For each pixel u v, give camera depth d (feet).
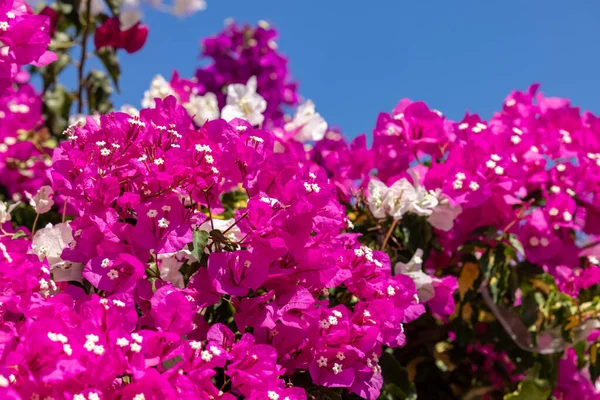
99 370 3.88
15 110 6.26
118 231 4.31
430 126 5.35
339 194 5.39
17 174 5.92
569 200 5.26
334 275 4.37
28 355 3.89
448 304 4.98
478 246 5.34
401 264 4.90
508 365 5.50
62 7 6.81
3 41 4.62
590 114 5.72
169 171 4.34
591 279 5.37
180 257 4.49
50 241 4.50
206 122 4.51
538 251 5.25
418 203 4.99
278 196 4.40
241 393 4.19
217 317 4.61
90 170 4.40
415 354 5.44
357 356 4.42
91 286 4.47
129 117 4.53
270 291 4.31
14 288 4.27
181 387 4.04
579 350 5.53
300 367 4.40
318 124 5.38
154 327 4.31
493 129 5.49
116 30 6.31
